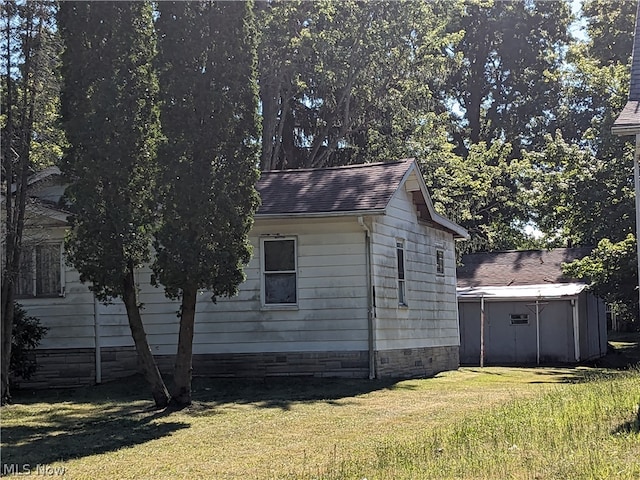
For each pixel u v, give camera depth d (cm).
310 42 2862
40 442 1005
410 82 3142
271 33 2862
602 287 2438
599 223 2619
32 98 1372
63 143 1309
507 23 4547
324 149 3391
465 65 4647
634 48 1423
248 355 1697
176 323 1727
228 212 1218
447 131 4069
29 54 1352
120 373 1700
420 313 1970
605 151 2634
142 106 1209
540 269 2983
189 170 1204
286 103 3106
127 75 1198
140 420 1178
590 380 1593
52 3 1345
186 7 1218
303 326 1686
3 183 1504
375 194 1673
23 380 1658
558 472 676
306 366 1680
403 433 991
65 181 1230
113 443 991
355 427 1065
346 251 1683
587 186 2630
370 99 3148
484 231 3766
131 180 1201
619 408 1009
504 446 819
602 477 645
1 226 1348
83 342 1667
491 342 2780
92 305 1669
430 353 2020
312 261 1695
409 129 3272
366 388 1523
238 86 1238
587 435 843
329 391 1487
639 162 1259
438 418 1113
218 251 1221
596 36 3388
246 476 778
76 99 1195
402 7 2994
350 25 2947
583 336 2742
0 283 1302
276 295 1706
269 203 1702
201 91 1215
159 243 1241
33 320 1605
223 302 1717
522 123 4472
